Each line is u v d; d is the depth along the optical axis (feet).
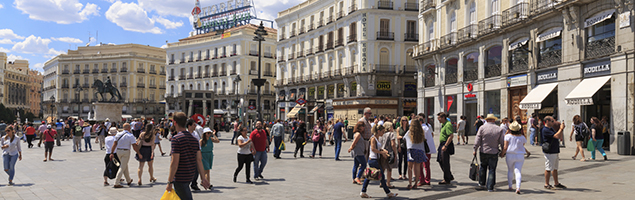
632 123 53.83
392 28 145.48
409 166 31.94
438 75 106.11
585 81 61.36
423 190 31.32
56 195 30.71
